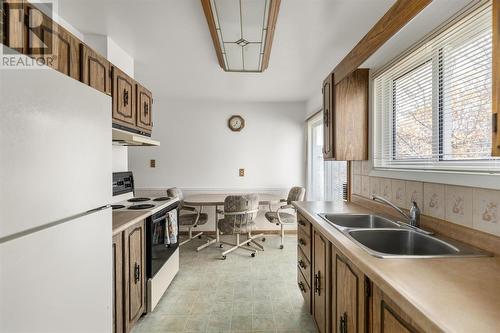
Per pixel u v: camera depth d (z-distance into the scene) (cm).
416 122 162
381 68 191
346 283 117
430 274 81
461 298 67
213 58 244
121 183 208
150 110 247
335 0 155
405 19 131
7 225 59
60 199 75
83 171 87
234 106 411
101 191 98
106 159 102
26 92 63
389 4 159
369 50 163
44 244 69
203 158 410
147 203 231
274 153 413
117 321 149
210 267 282
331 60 247
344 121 206
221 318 190
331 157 212
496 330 54
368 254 98
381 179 187
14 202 60
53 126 72
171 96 382
